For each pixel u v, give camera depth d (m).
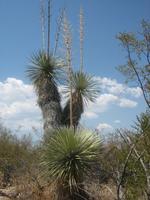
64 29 14.38
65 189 12.52
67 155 12.50
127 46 7.03
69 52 14.59
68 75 14.80
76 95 15.09
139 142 6.55
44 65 15.23
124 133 6.85
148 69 6.86
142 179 6.54
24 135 17.09
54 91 15.16
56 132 13.53
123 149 6.90
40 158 13.52
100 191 11.01
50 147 12.92
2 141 16.34
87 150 12.27
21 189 13.47
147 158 6.48
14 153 15.55
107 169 8.83
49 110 14.87
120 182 6.66
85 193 12.09
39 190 13.06
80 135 12.85
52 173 12.72
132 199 6.62
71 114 14.33
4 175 15.12
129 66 6.92
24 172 14.34
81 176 12.36
